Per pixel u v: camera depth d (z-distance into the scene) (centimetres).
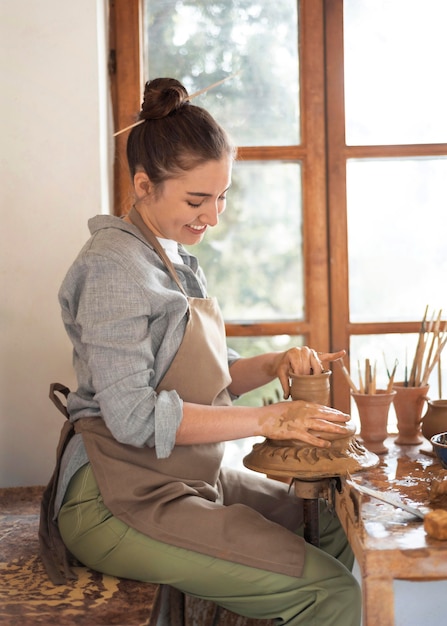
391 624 130
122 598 155
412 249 247
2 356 225
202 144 165
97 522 164
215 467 175
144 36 241
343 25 240
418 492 158
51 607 150
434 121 244
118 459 165
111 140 241
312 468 160
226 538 155
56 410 226
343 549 189
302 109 242
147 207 177
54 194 222
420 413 203
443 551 128
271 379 195
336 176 242
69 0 218
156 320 169
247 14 241
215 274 247
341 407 246
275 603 155
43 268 224
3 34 218
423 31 241
